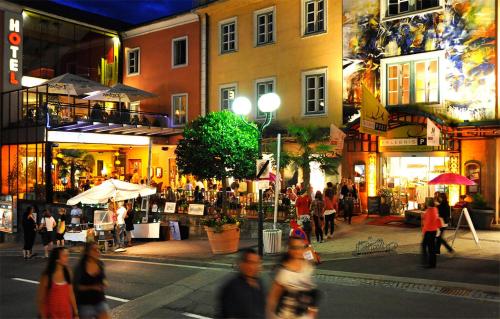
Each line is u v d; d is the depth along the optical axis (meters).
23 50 27.33
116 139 25.50
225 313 4.88
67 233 18.22
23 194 24.66
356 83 20.98
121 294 10.23
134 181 27.64
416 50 19.41
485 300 8.86
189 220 19.92
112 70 31.11
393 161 20.31
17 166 25.25
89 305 6.42
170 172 28.05
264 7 24.25
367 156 20.69
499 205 17.72
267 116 13.45
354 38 21.08
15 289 11.27
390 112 19.34
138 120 26.84
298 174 22.48
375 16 20.52
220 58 26.16
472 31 18.11
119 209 16.83
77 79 23.70
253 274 5.07
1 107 26.39
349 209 18.36
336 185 20.50
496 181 17.64
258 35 24.70
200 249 15.98
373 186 20.56
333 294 9.55
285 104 23.39
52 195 23.17
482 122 17.80
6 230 22.86
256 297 4.98
